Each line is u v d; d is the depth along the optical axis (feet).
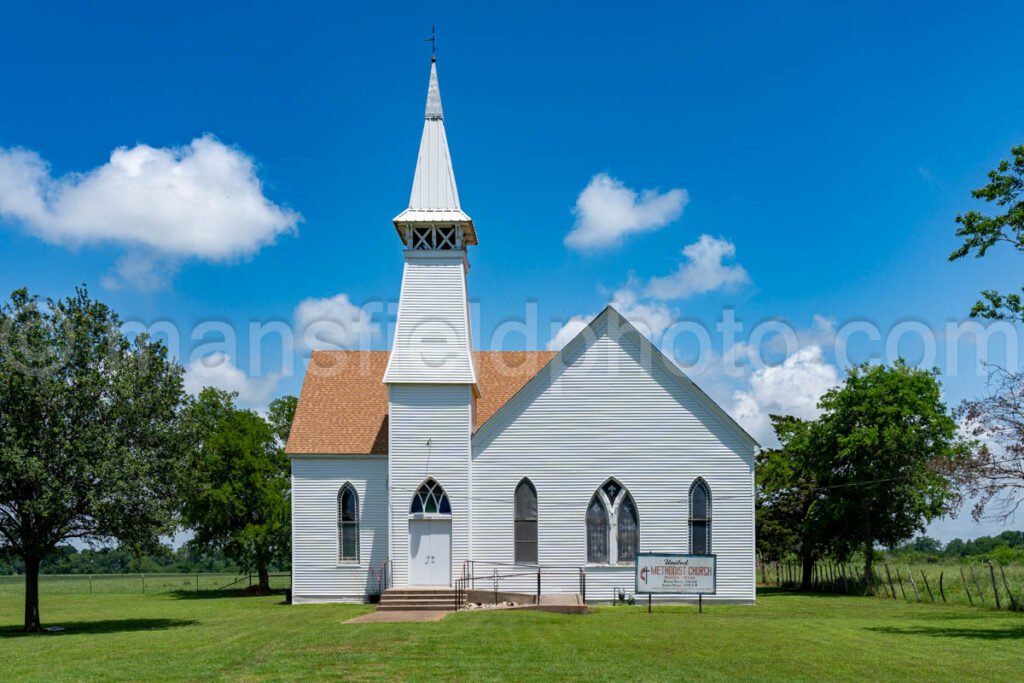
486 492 138.41
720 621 110.22
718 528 137.39
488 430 139.54
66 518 116.98
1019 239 100.42
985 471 103.55
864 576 183.21
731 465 138.10
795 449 199.52
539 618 110.52
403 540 136.87
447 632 95.66
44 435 115.24
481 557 137.39
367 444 149.79
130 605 170.19
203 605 163.43
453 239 143.84
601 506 138.72
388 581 137.69
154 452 120.88
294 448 148.87
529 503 138.82
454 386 139.44
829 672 71.67
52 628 121.08
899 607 139.03
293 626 108.58
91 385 116.98
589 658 77.66
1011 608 135.13
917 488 176.45
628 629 99.55
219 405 203.10
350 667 73.56
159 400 122.52
